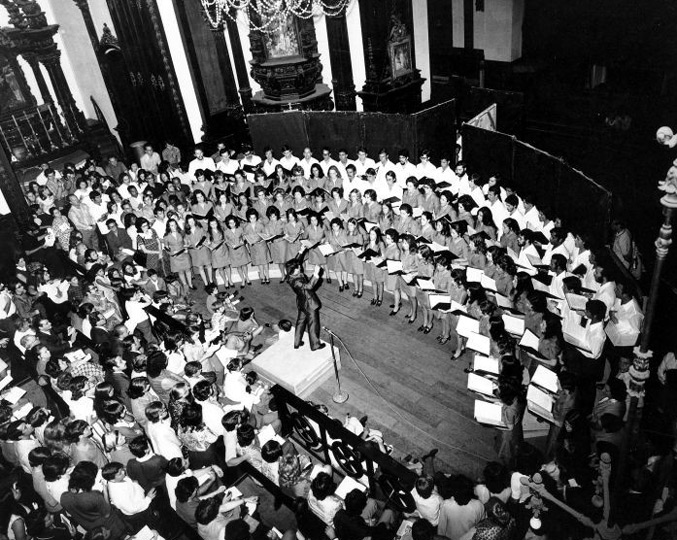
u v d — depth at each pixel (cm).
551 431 749
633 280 926
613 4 1675
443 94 1855
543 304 886
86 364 913
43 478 702
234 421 720
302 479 672
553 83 1900
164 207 1330
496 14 2053
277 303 1231
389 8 1531
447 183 1266
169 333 925
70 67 2192
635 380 473
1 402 895
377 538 576
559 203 1176
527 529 628
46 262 1391
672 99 1570
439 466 808
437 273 1002
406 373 988
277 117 1553
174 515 705
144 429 811
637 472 613
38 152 1925
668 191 400
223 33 1792
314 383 971
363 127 1446
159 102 1916
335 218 1165
